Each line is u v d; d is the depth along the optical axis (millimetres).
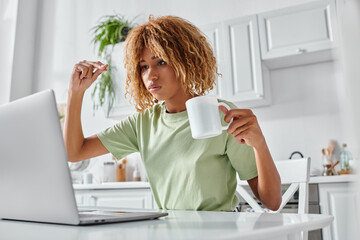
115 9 3791
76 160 1245
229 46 2762
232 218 687
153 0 3572
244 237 475
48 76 4070
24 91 4031
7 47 4008
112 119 3566
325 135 2754
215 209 1032
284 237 589
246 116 820
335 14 2469
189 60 1100
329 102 2771
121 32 3434
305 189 1383
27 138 637
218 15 3232
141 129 1229
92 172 3594
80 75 1220
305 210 1365
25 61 4074
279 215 713
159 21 1138
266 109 2949
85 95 3742
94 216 719
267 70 2896
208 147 1054
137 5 3660
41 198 646
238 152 1034
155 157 1148
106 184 2762
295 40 2572
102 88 3186
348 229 2053
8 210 730
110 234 526
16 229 619
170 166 1104
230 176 1095
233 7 3176
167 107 1210
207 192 1031
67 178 604
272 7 3016
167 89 1102
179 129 1120
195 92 1227
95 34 3891
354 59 2125
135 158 3418
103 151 1286
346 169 2508
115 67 3182
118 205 2709
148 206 2578
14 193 692
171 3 3471
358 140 2105
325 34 2488
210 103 776
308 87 2848
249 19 2732
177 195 1068
